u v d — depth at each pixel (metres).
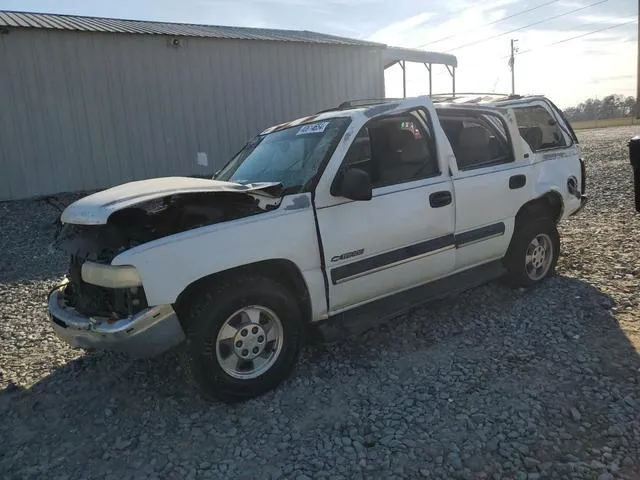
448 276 4.74
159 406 3.67
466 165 4.82
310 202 3.80
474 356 4.06
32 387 4.09
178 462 3.04
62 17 14.66
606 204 9.37
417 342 4.39
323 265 3.85
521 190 5.11
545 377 3.67
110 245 3.57
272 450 3.09
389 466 2.88
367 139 4.19
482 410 3.33
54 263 7.96
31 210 11.12
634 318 4.48
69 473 3.02
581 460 2.80
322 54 16.00
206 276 3.44
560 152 5.66
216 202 3.73
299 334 3.81
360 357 4.19
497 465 2.82
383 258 4.14
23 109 11.72
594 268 5.86
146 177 13.36
